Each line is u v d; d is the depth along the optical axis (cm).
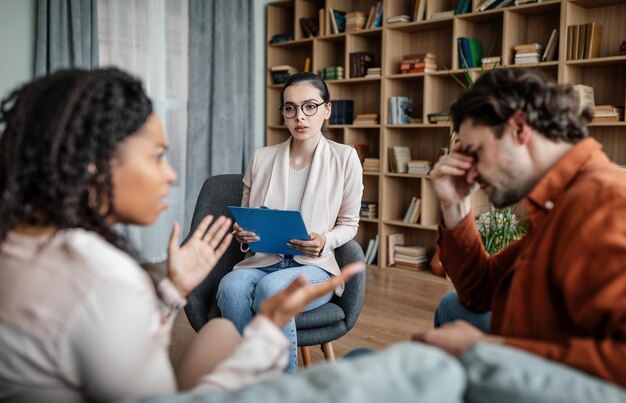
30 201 82
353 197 228
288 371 187
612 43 359
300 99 225
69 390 76
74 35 393
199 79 473
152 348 77
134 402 66
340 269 222
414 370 68
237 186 244
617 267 85
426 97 417
